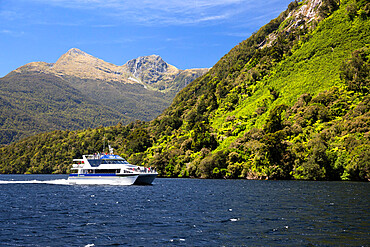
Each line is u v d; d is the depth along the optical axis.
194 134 189.50
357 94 152.12
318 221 39.09
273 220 40.47
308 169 122.81
